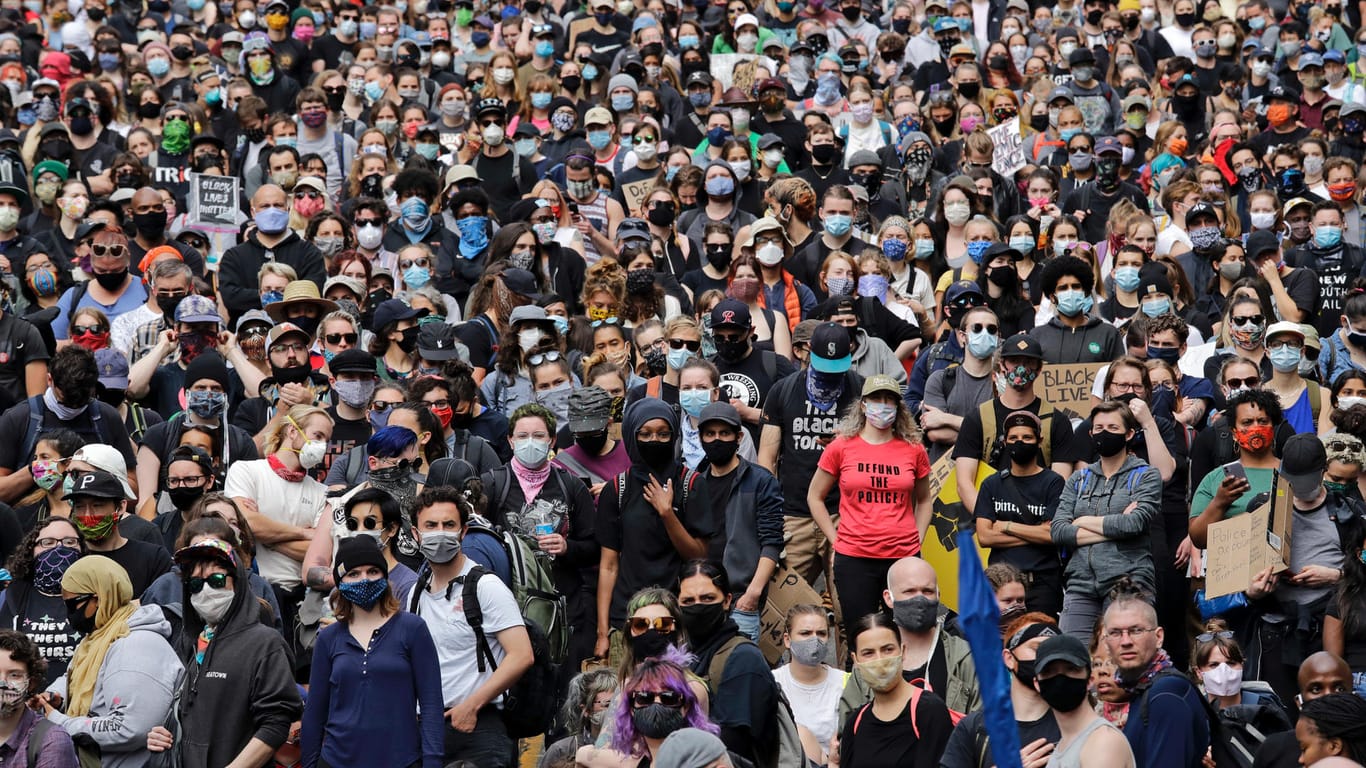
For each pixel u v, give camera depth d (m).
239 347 27.73
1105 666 17.66
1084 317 27.41
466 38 50.25
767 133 39.09
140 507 23.61
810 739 19.48
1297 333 26.50
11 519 22.66
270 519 22.25
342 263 31.48
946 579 23.59
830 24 50.19
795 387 25.05
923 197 38.56
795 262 31.73
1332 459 22.47
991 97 43.66
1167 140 40.94
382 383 24.59
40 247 33.50
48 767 18.14
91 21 49.50
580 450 24.27
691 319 26.98
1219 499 22.95
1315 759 16.89
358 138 40.50
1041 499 22.98
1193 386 26.33
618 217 36.12
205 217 33.69
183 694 18.73
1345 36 49.78
